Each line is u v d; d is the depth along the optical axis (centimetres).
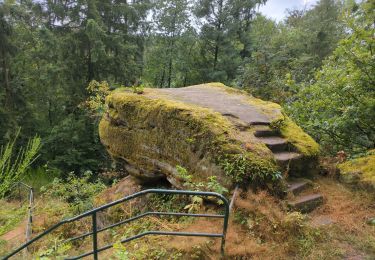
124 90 772
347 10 616
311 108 763
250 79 1366
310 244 387
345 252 373
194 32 2208
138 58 2012
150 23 2012
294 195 482
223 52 2191
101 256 500
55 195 995
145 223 536
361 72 612
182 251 401
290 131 606
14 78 1579
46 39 1488
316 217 445
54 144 1590
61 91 1650
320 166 566
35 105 1681
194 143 535
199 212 492
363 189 496
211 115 563
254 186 464
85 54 1694
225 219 365
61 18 1625
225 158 487
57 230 765
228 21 2106
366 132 652
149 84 2125
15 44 1505
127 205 662
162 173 629
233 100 724
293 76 1309
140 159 662
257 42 2277
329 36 2038
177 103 620
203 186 496
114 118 712
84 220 792
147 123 633
